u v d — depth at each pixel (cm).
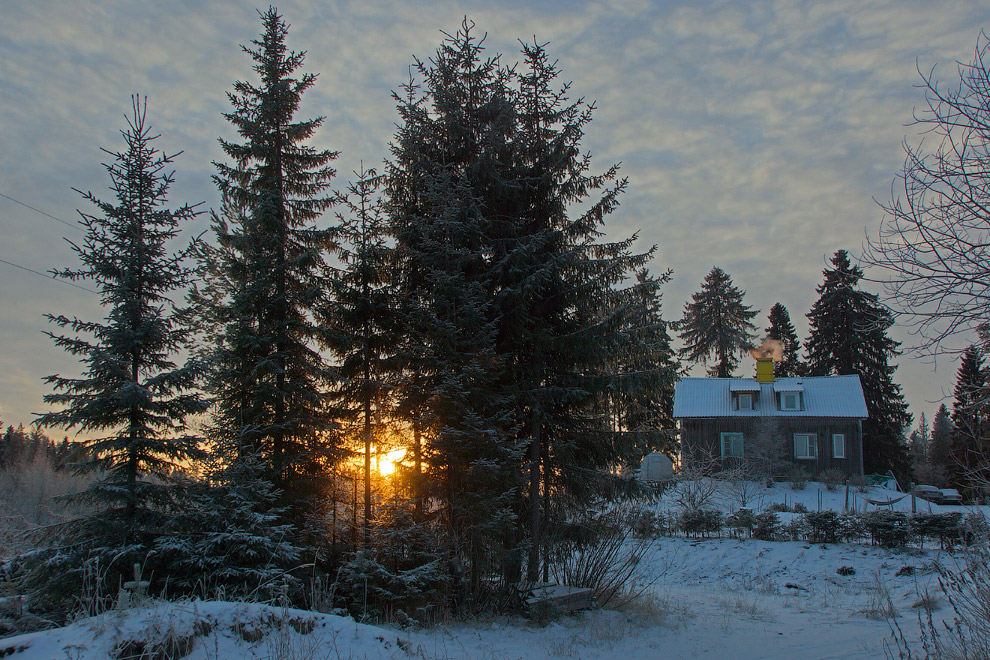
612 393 1403
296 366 1205
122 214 1014
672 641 1055
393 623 1002
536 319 1416
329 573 1152
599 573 1346
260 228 1205
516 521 1322
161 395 998
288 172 1281
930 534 1939
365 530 1180
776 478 3988
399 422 1271
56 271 982
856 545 2044
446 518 1177
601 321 1413
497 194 1441
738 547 2141
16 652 524
